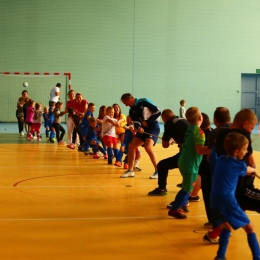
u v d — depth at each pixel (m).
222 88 31.19
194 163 5.84
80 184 8.42
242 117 4.74
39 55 29.17
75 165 10.95
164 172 7.39
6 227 5.46
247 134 4.64
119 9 29.80
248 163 4.66
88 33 29.52
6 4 28.84
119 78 29.98
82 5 29.39
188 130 5.91
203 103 31.03
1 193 7.52
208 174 6.04
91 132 12.62
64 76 29.47
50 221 5.76
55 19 29.22
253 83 31.92
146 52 30.22
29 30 29.06
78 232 5.29
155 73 30.41
